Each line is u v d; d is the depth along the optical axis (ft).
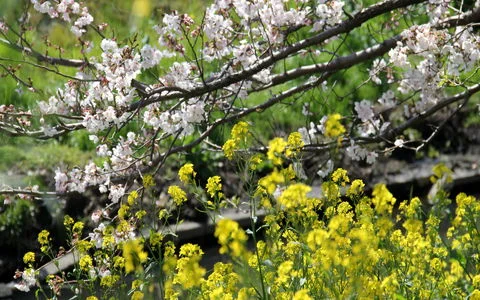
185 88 35.86
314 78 44.11
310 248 27.27
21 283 35.06
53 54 54.13
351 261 26.13
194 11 40.75
